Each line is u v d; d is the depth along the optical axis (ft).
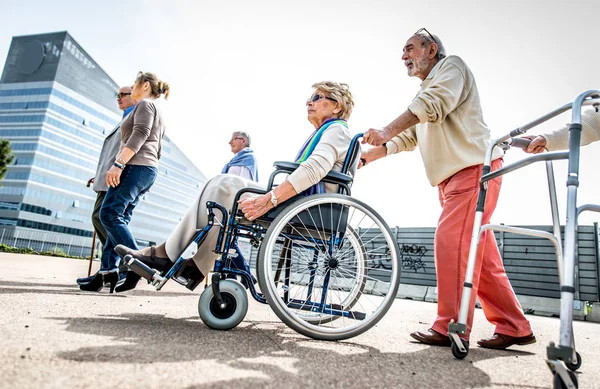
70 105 251.39
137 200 9.92
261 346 4.50
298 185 5.59
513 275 30.27
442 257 5.92
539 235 4.97
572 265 3.37
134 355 3.43
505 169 4.64
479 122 6.26
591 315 23.68
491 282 6.45
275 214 5.74
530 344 6.84
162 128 10.11
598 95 4.24
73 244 242.99
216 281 5.35
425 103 5.77
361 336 6.25
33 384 2.53
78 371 2.86
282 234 5.80
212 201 5.90
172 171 271.49
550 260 29.25
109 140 10.77
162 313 6.63
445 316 5.83
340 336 5.44
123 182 9.17
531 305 28.19
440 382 3.70
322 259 5.95
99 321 5.10
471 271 4.99
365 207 5.87
